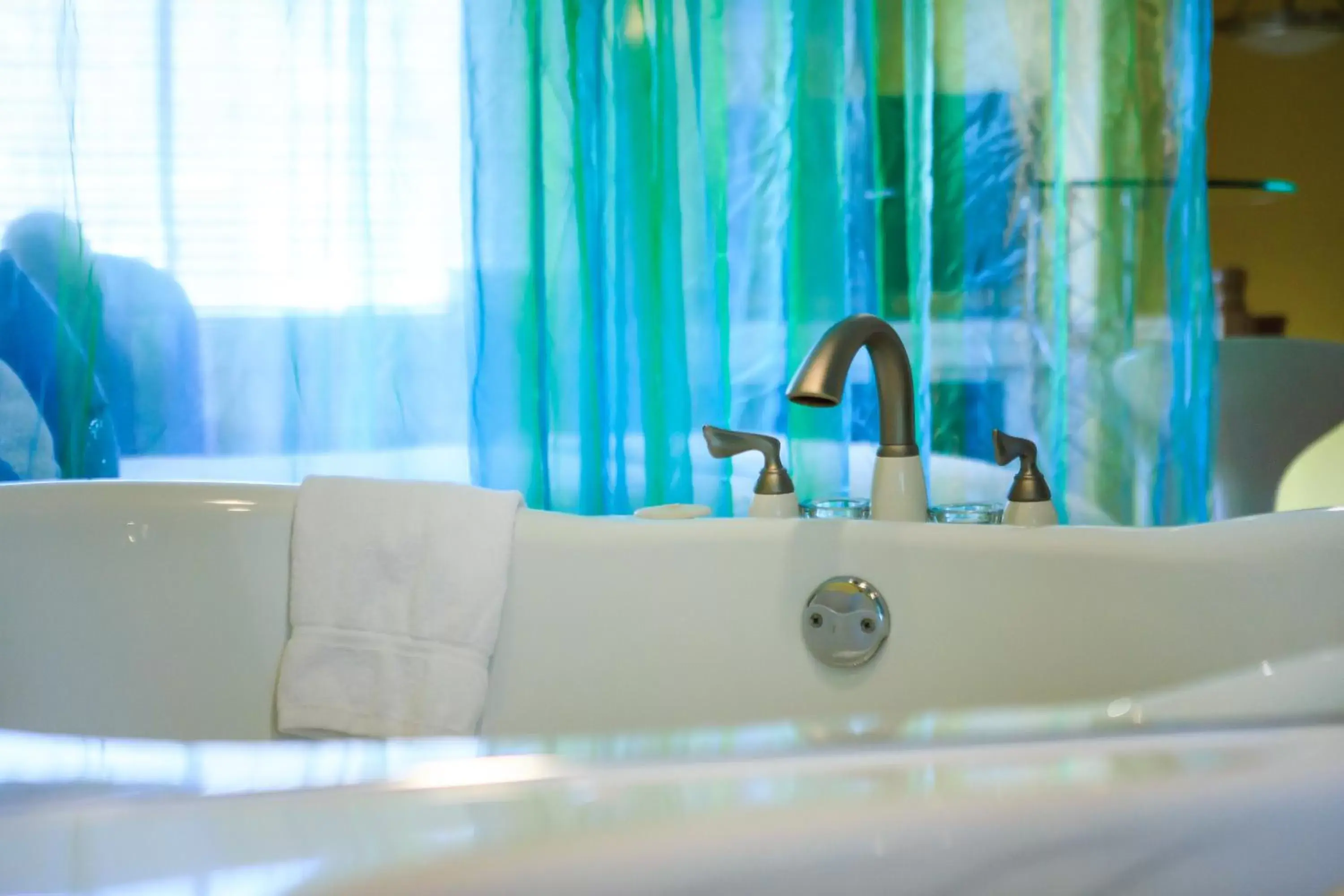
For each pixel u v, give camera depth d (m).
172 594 1.57
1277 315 1.83
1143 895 0.50
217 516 1.58
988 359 1.85
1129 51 1.81
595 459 1.84
